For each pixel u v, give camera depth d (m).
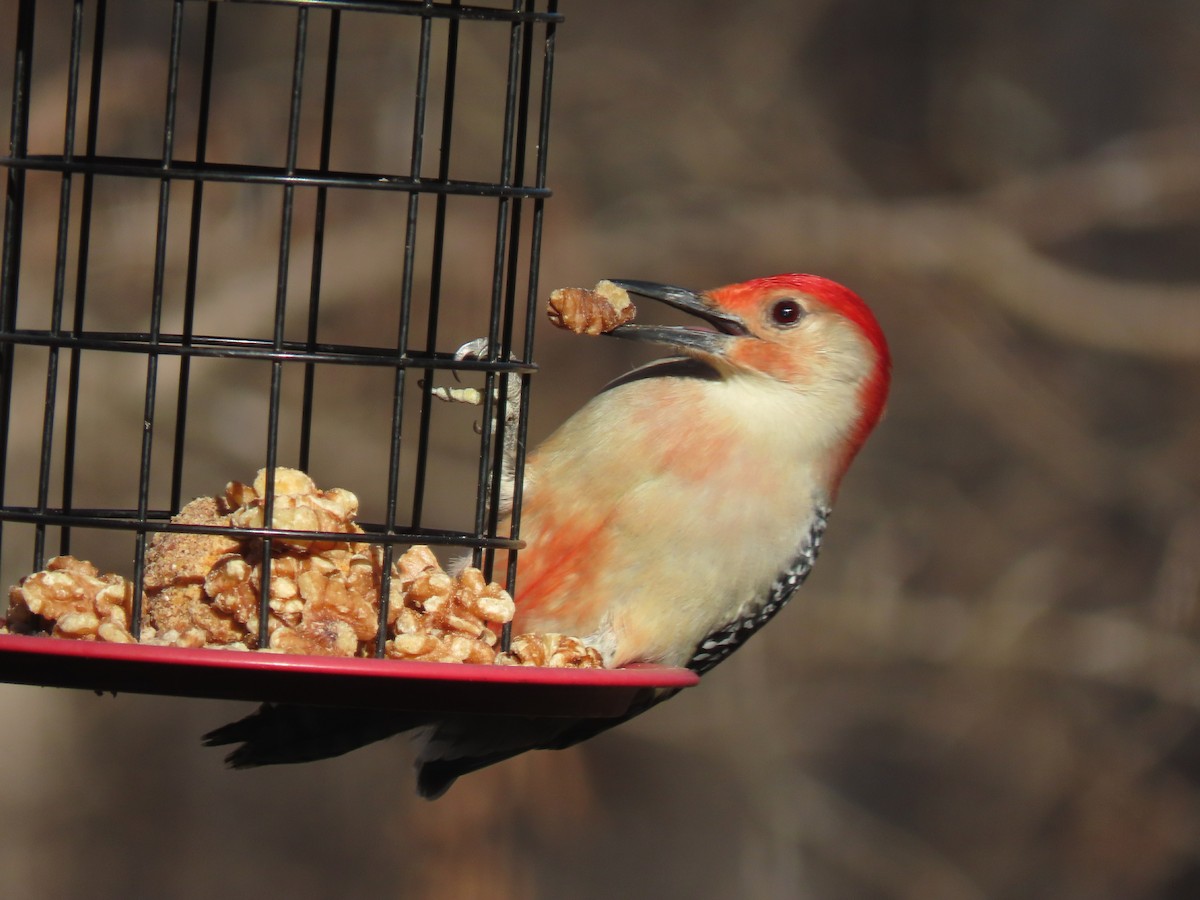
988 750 19.16
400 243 16.81
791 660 19.09
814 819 18.89
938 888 18.83
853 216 19.56
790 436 8.34
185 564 6.43
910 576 19.39
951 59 21.00
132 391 16.36
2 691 17.70
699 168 19.61
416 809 17.33
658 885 18.70
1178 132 20.53
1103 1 21.36
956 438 19.83
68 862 17.64
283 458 17.06
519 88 7.75
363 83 17.16
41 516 6.46
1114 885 18.92
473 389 7.93
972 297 19.75
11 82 16.53
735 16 20.30
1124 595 19.41
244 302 16.55
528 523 8.05
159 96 16.66
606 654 7.99
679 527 8.02
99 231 16.14
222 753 18.44
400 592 6.65
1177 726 19.16
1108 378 20.09
